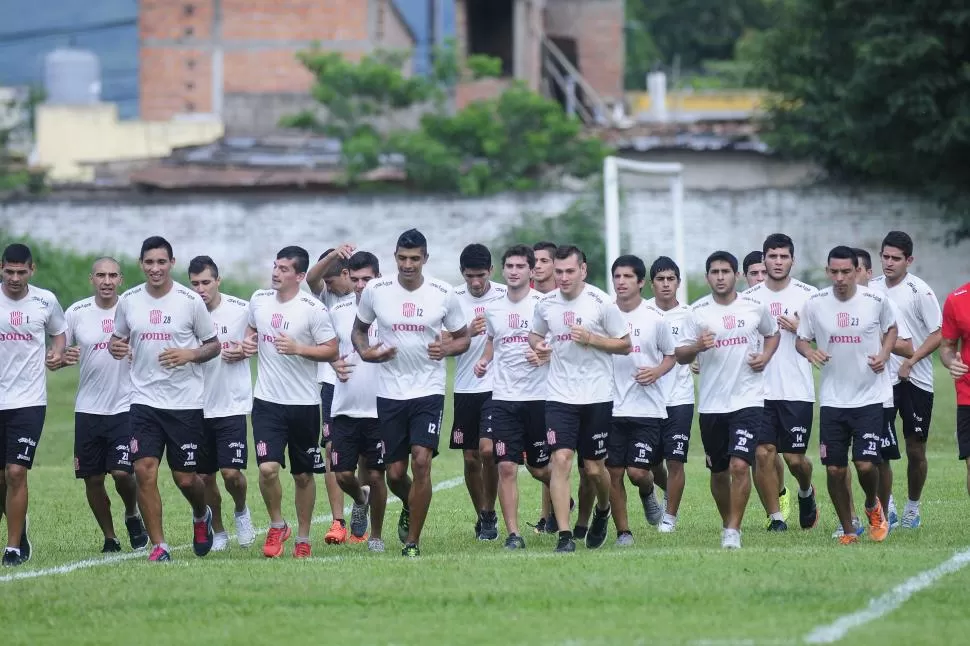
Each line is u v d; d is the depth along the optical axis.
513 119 130.00
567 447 42.34
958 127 116.06
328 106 131.88
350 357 45.97
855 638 29.11
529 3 156.00
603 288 119.69
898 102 116.62
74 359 43.84
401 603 33.38
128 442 44.22
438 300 41.84
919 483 47.25
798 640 28.97
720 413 42.72
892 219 124.88
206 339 42.00
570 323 42.19
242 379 43.84
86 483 44.56
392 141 127.06
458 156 129.88
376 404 43.22
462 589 34.75
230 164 135.00
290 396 42.75
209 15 171.38
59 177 163.25
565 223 121.94
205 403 43.41
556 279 42.38
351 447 43.97
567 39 169.75
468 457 47.59
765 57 130.00
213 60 171.38
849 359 43.25
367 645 29.30
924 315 47.31
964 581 35.06
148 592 35.03
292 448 43.09
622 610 32.22
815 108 125.50
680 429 47.19
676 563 38.09
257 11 170.38
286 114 150.38
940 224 124.44
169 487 62.22
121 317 41.75
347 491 44.91
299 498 43.06
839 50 124.50
